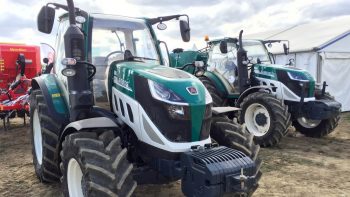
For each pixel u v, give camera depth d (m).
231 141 3.82
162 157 3.27
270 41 8.97
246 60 7.60
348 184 4.86
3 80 9.23
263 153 6.44
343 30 13.36
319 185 4.81
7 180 4.92
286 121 6.70
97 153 3.04
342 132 8.70
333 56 12.59
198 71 4.64
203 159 3.00
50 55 5.46
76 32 3.63
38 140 4.99
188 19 4.50
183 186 3.15
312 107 7.26
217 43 8.49
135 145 3.51
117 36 4.32
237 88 8.13
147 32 4.51
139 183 3.39
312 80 7.43
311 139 7.81
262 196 4.39
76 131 3.56
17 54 9.28
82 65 3.71
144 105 3.35
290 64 9.60
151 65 3.80
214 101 7.98
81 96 3.70
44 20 3.82
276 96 7.22
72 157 3.27
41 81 4.57
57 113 4.22
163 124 3.25
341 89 12.84
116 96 3.72
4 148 6.73
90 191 2.93
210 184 2.89
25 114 9.34
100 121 3.42
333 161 5.99
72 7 3.67
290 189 4.64
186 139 3.29
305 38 14.33
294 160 6.00
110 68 3.87
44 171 4.44
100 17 4.27
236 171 2.98
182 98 3.26
